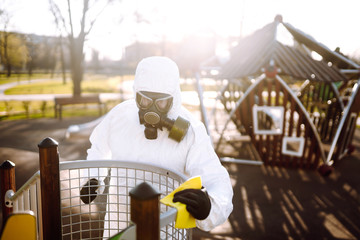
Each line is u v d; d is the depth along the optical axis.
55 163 1.16
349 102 6.51
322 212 4.36
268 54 5.86
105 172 1.66
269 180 5.69
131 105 1.68
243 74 5.71
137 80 1.45
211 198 1.14
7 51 24.56
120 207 1.66
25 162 6.15
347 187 5.40
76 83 18.34
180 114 1.56
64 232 3.15
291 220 4.08
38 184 1.50
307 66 5.80
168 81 1.41
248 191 5.14
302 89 8.84
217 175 1.40
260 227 3.85
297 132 6.28
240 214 4.23
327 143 8.59
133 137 1.57
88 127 8.48
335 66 6.91
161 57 1.47
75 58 18.05
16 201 1.77
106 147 1.75
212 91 17.77
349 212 4.37
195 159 1.45
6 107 14.34
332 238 3.61
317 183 5.57
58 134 8.88
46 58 31.95
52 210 1.17
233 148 8.00
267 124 8.99
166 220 0.90
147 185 0.72
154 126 1.45
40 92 22.81
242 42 7.60
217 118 12.00
